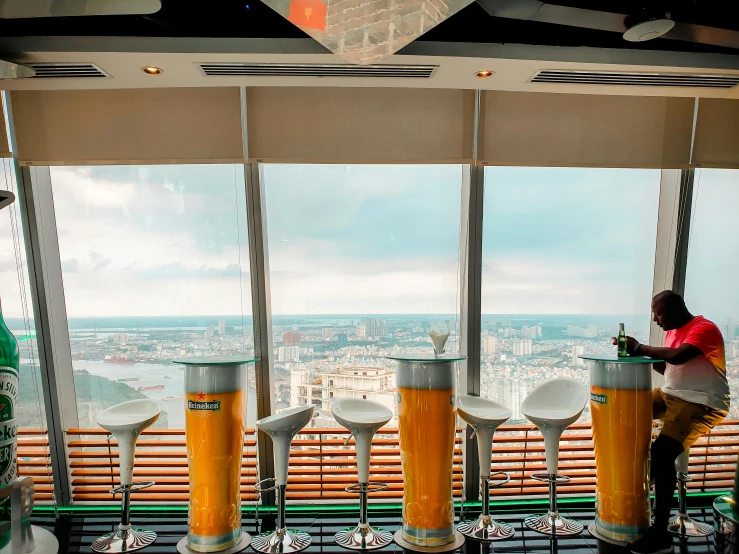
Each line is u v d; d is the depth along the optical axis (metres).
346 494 3.98
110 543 3.34
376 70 3.17
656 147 3.71
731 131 3.77
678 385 3.39
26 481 3.11
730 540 3.28
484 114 3.61
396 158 3.61
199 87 3.54
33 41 2.88
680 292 4.02
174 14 2.89
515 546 3.30
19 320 3.81
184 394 3.30
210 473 3.24
